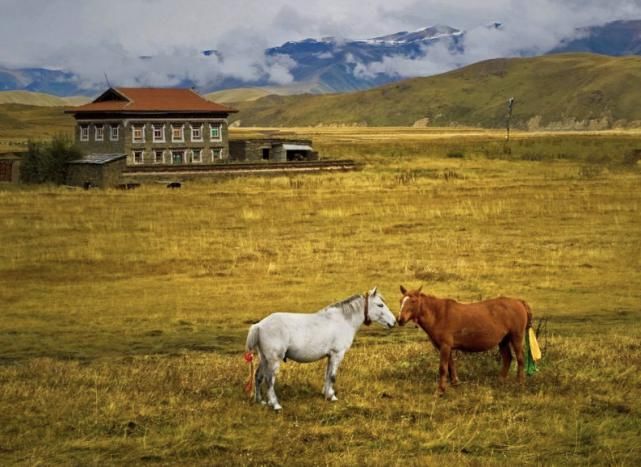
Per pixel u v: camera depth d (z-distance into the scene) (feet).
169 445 46.55
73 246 135.64
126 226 157.99
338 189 226.79
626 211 170.91
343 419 51.06
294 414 51.80
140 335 82.38
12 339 80.84
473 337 55.47
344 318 54.24
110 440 46.96
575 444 46.32
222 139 325.21
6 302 98.73
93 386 59.06
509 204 185.98
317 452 45.19
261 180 256.32
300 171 281.95
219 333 83.10
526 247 132.67
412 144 536.01
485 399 54.19
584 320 87.25
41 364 66.74
